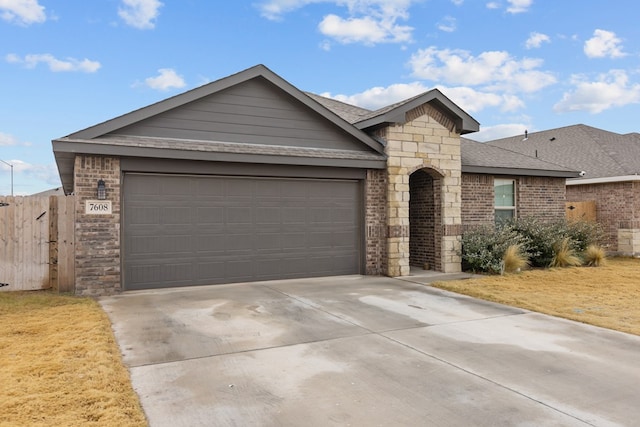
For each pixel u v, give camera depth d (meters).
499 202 13.81
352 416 3.64
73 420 3.41
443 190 11.85
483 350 5.38
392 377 4.49
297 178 10.48
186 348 5.32
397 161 11.12
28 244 8.67
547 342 5.74
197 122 9.60
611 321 6.75
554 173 14.14
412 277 10.93
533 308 7.61
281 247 10.32
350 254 11.14
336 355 5.14
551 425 3.52
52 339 5.43
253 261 10.02
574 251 13.30
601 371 4.72
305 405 3.83
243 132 10.03
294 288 9.28
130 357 4.99
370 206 11.16
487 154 14.60
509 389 4.23
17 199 8.61
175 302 7.82
